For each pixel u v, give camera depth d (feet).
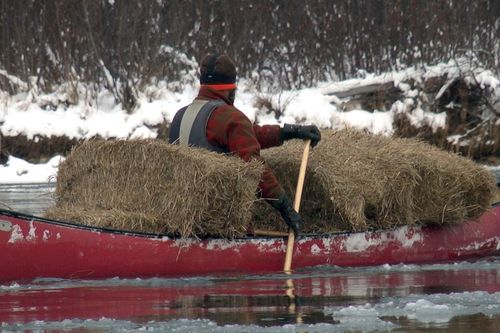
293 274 103.24
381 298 87.76
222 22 240.53
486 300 85.92
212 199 98.89
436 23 240.94
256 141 103.09
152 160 101.24
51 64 227.40
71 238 95.40
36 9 229.45
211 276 100.99
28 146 207.82
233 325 76.28
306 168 108.68
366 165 107.76
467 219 118.01
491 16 243.19
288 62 241.55
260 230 107.86
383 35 243.19
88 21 228.63
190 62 238.27
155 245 98.84
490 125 222.28
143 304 85.15
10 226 92.84
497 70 237.66
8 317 79.46
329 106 227.20
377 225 111.04
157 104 220.43
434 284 95.96
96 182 105.60
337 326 76.28
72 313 81.10
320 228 110.42
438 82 228.43
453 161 114.62
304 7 242.78
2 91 221.25
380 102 231.09
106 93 227.81
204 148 102.06
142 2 233.14
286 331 74.69
